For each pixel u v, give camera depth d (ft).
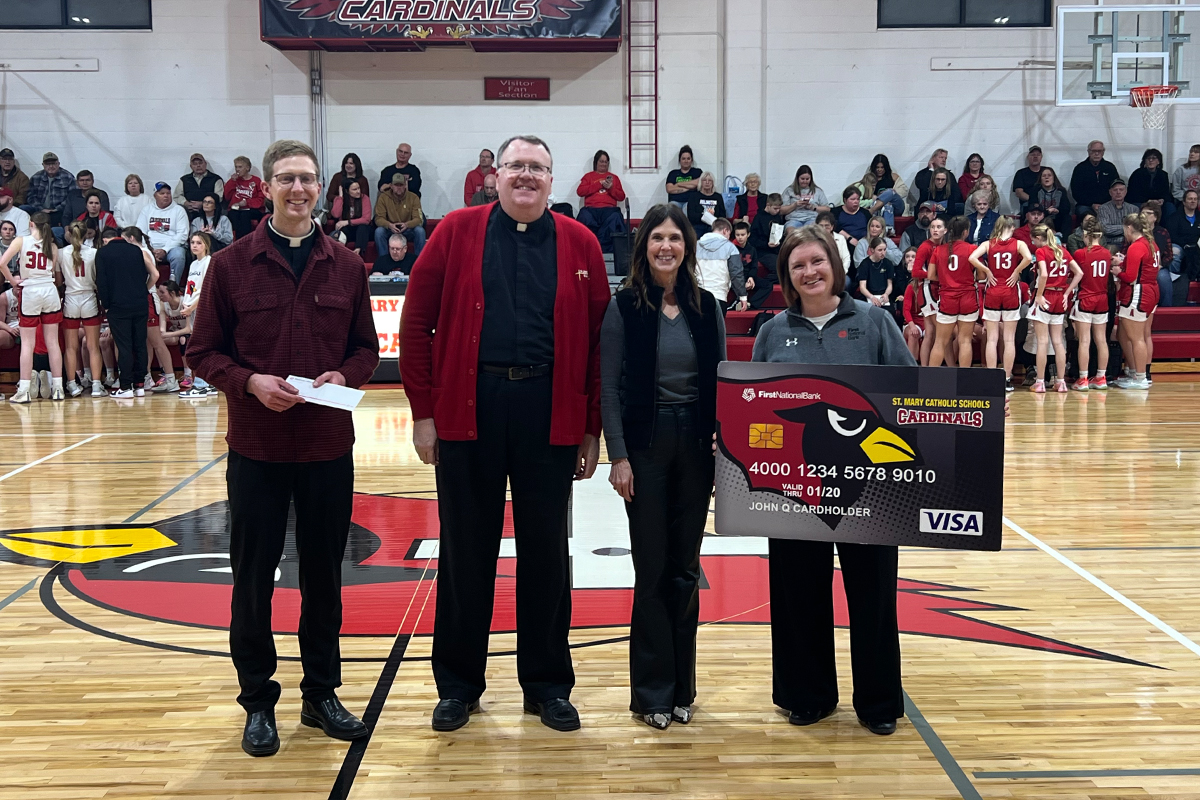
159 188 36.73
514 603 11.91
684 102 39.86
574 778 7.70
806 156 40.19
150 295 31.30
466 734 8.48
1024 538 14.65
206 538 14.82
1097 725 8.56
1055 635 10.71
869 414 8.14
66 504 16.99
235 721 8.72
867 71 39.75
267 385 7.74
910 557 13.75
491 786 7.57
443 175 40.19
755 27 39.42
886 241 34.04
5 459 21.03
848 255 33.53
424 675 9.77
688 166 38.19
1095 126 40.09
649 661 8.71
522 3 37.01
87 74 39.34
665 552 8.66
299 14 36.96
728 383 8.36
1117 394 30.12
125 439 23.41
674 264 8.46
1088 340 31.14
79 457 21.20
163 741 8.32
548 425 8.57
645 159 40.09
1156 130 40.16
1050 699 9.11
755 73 39.50
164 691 9.36
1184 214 37.86
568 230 8.80
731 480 8.39
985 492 8.00
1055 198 37.96
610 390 8.61
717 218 34.65
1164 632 10.79
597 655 10.30
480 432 8.51
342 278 8.42
